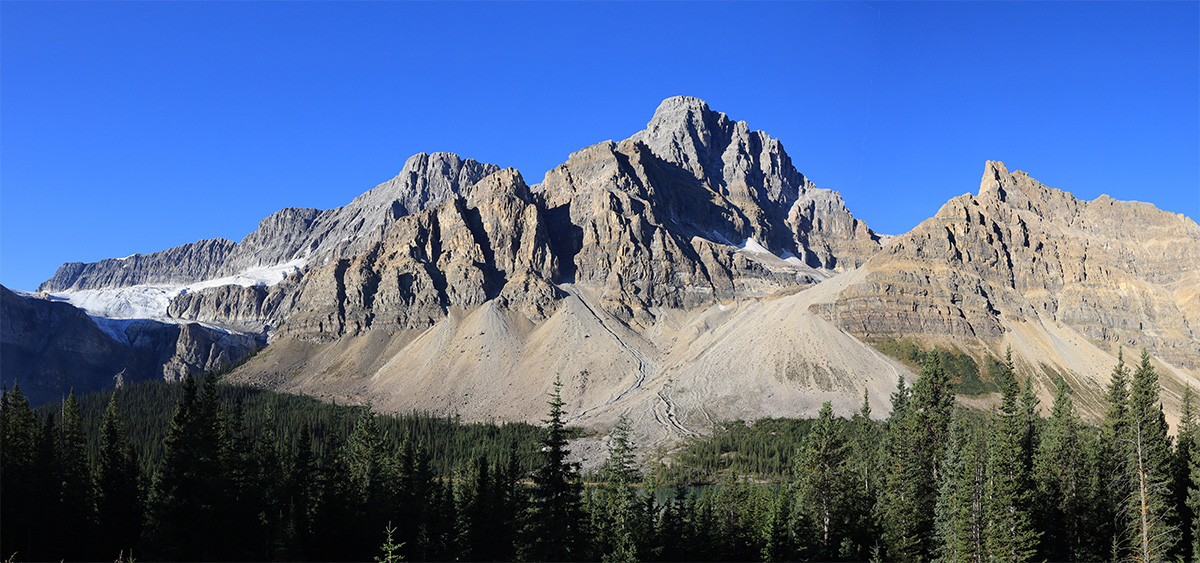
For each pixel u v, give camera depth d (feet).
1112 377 370.73
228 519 358.23
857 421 499.10
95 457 611.88
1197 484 330.13
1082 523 336.29
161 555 332.80
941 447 362.74
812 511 386.11
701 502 465.88
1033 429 387.14
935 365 387.75
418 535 381.81
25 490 368.27
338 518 390.01
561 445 321.32
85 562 370.12
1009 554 294.25
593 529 376.48
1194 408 395.14
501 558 377.91
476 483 446.19
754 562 408.05
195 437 347.56
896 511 357.41
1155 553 306.14
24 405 403.54
